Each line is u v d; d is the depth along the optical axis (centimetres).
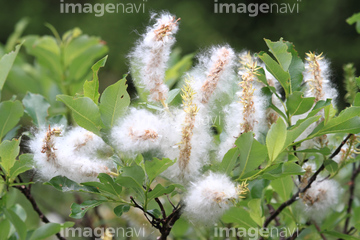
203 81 63
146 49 62
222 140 64
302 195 69
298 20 319
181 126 60
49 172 61
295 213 73
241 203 71
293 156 64
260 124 66
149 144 59
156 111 64
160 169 60
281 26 320
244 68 63
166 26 61
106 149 64
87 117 61
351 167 87
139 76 63
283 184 72
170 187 60
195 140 61
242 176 62
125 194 73
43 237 67
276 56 66
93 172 61
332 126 63
